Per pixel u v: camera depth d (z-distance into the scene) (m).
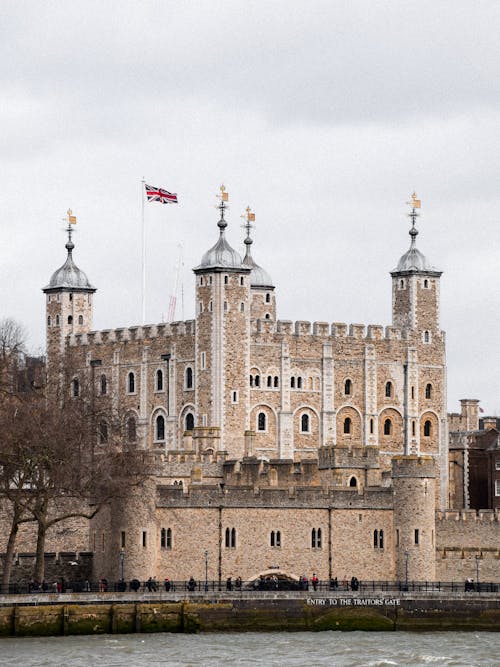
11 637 163.88
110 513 183.38
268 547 185.62
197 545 183.50
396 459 190.25
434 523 190.88
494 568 193.62
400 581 185.12
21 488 182.25
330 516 187.88
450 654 157.38
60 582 178.75
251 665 149.62
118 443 197.50
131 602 168.62
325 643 163.00
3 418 187.88
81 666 148.62
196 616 168.88
